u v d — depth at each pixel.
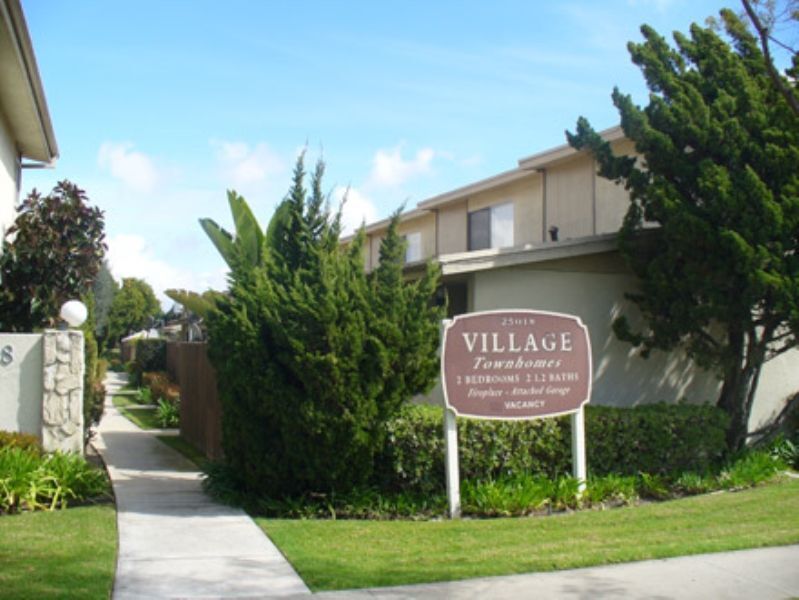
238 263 9.88
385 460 9.17
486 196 19.20
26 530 7.61
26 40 10.73
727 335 13.02
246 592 6.06
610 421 10.16
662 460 10.53
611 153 12.17
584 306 12.40
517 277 11.91
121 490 10.05
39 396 10.32
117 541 7.44
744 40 12.23
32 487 8.68
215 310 9.49
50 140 14.88
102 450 14.08
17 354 10.30
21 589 5.80
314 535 7.83
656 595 6.05
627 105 11.64
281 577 6.45
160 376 25.84
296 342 8.41
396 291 9.09
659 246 11.95
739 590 6.19
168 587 6.16
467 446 9.36
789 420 13.04
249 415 8.93
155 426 18.48
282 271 9.48
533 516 8.91
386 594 6.04
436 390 12.07
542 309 12.04
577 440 9.55
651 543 7.53
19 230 12.56
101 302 38.56
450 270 11.04
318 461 8.64
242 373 8.73
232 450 9.22
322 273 8.95
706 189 10.91
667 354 13.11
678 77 12.02
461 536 7.86
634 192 11.91
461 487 9.23
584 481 9.45
